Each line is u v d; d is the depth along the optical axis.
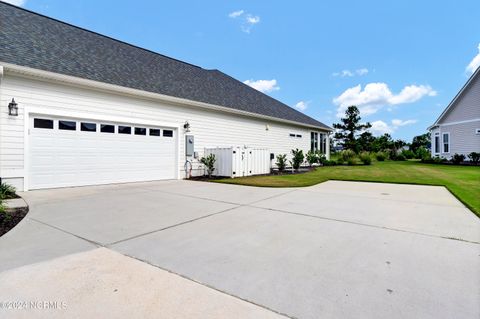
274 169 15.00
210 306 1.97
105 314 1.85
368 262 2.75
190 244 3.26
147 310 1.91
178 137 10.56
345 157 22.77
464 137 18.78
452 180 9.64
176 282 2.32
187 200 6.11
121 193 7.00
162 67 12.62
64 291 2.15
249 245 3.24
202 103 11.07
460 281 2.34
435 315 1.86
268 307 1.96
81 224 4.10
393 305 1.98
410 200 6.10
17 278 2.36
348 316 1.85
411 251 3.05
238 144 13.34
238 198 6.37
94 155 8.34
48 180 7.42
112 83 8.55
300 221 4.35
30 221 4.24
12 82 6.72
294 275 2.46
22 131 6.89
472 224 4.14
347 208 5.30
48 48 8.51
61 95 7.57
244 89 17.36
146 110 9.58
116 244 3.25
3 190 6.20
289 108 19.77
